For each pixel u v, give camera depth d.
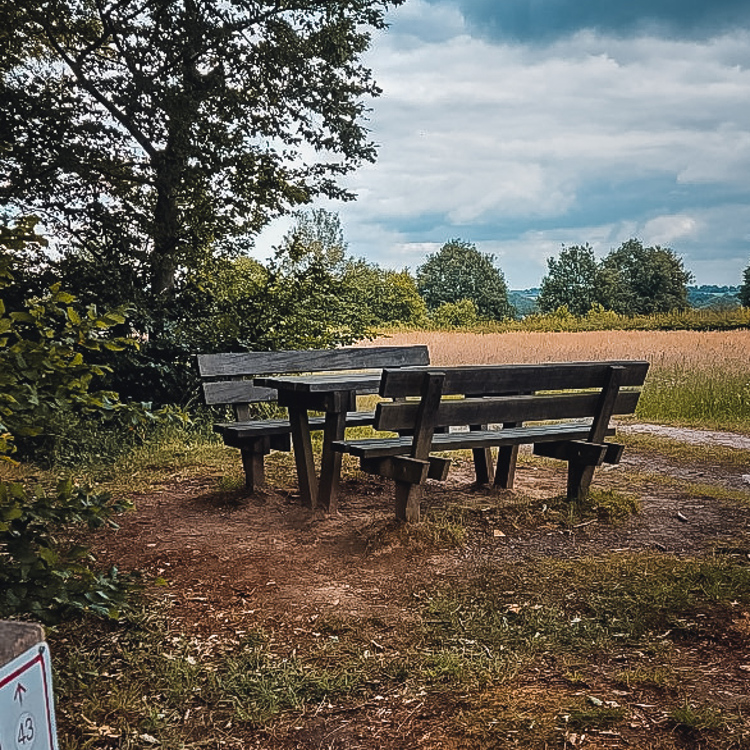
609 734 2.87
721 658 3.53
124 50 12.51
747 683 3.29
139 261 12.09
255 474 6.52
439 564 4.80
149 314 10.93
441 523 5.32
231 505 6.31
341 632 3.88
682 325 59.00
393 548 4.98
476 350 27.94
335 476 5.96
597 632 3.80
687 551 5.12
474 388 5.39
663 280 102.12
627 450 9.74
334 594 4.37
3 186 11.85
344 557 4.96
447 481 7.34
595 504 5.98
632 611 4.03
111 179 12.45
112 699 3.16
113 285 11.07
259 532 5.58
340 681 3.34
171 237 12.26
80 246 12.11
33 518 3.27
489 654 3.58
